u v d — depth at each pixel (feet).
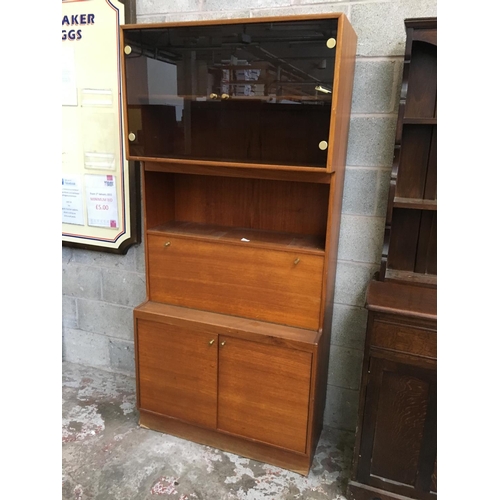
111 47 6.29
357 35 5.26
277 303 5.56
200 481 5.57
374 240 5.79
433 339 4.47
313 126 4.54
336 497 5.38
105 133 6.68
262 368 5.51
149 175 5.83
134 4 6.11
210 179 6.26
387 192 5.60
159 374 6.14
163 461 5.89
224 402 5.85
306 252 5.23
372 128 5.48
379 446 4.99
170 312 5.95
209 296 5.91
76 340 8.17
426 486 4.93
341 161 5.24
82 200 7.13
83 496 5.31
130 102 5.27
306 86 4.47
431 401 4.66
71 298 7.95
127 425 6.58
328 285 5.45
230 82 4.80
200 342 5.76
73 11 6.34
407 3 5.03
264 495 5.39
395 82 5.27
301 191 5.85
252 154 4.90
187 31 4.79
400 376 4.70
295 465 5.74
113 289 7.58
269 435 5.72
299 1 5.39
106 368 8.09
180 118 5.12
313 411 5.44
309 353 5.21
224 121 4.94
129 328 7.68
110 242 7.17
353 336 6.25
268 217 6.11
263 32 4.50
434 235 5.32
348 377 6.43
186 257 5.88
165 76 5.04
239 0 5.63
